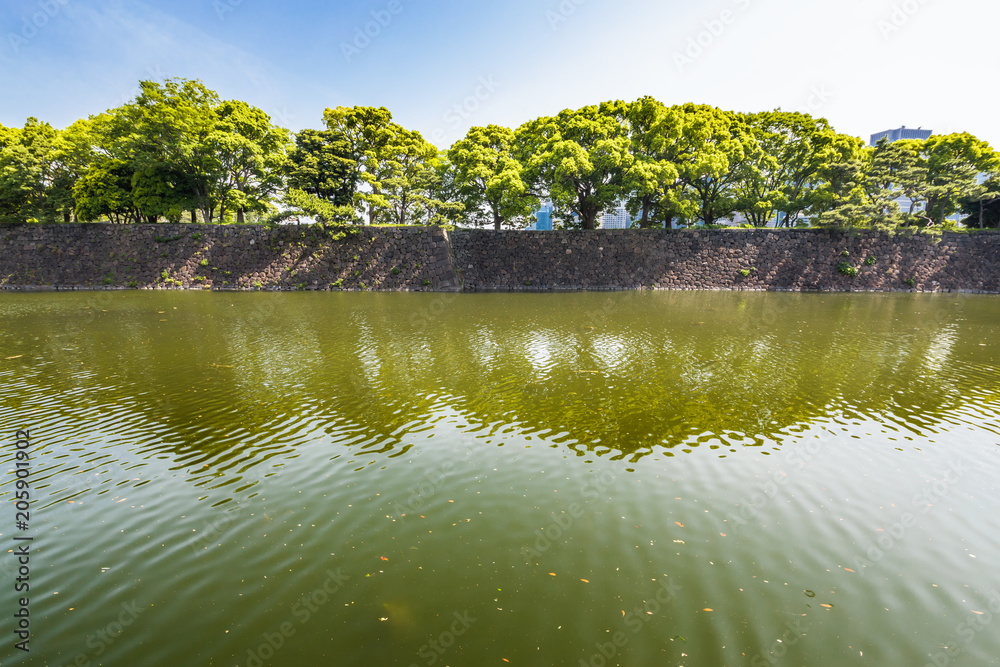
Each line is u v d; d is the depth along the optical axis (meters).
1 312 22.77
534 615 4.69
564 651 4.23
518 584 5.15
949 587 5.15
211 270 34.59
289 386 11.84
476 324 20.45
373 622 4.58
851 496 7.00
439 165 40.81
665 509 6.65
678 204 35.91
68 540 5.86
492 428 9.47
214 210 41.28
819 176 37.97
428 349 15.74
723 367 13.79
